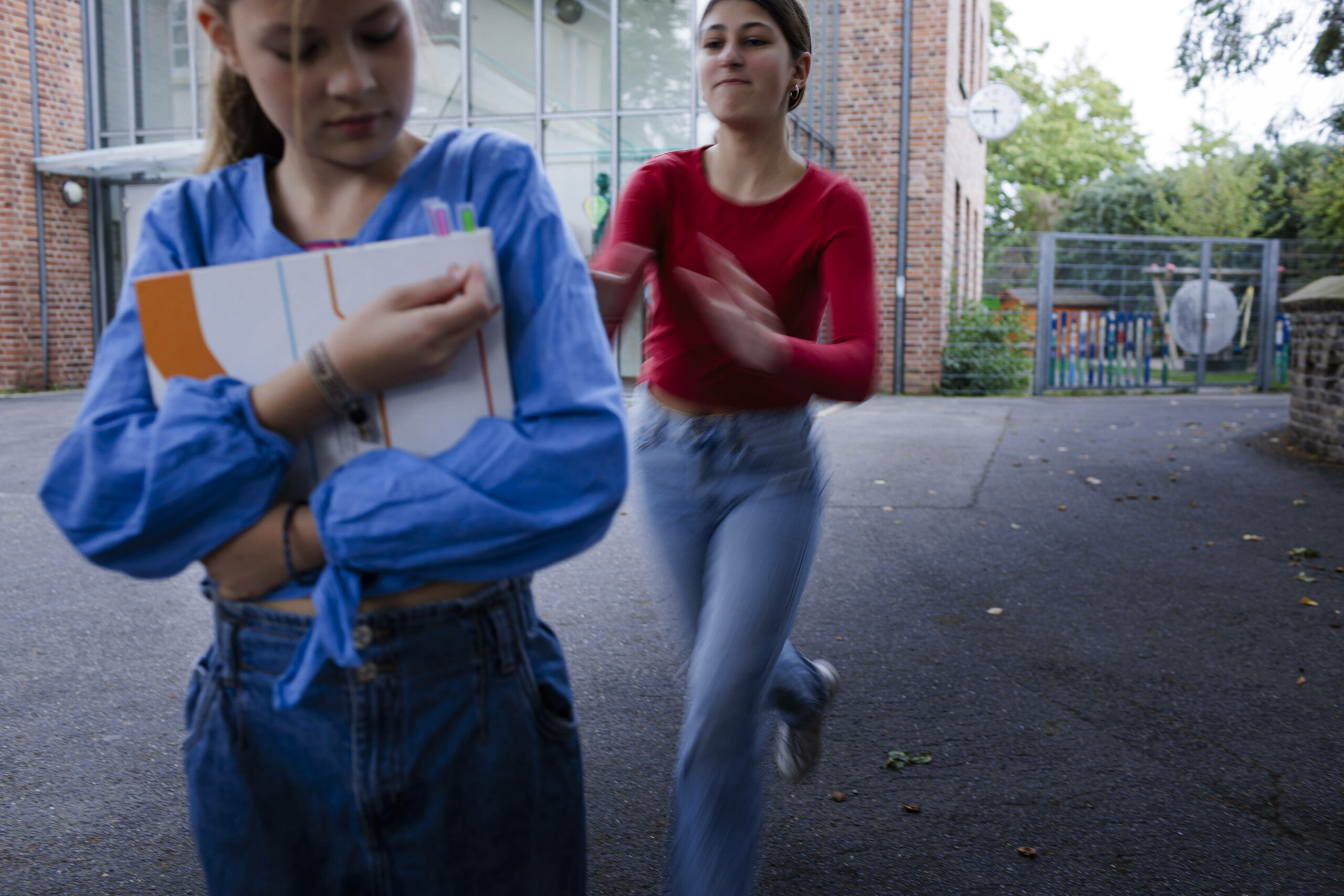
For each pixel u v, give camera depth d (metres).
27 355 15.53
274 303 1.10
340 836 1.23
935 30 15.77
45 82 15.53
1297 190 14.23
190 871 2.68
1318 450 9.53
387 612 1.19
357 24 1.05
